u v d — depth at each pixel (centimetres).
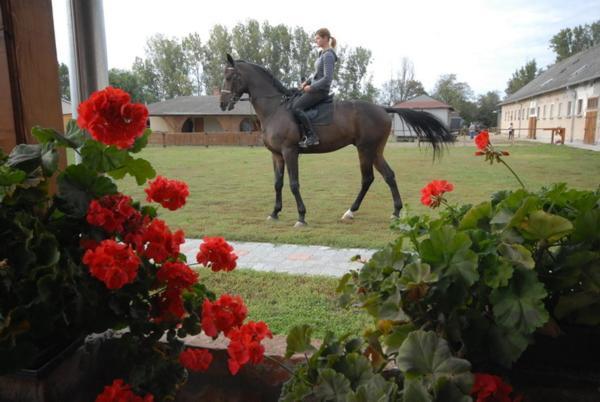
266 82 603
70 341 154
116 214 144
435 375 114
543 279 141
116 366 171
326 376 130
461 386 111
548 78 3759
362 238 505
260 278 345
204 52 5328
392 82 6475
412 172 1193
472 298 136
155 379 152
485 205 159
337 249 468
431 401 108
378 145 616
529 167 1277
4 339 121
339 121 598
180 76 5266
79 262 139
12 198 133
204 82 5444
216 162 1597
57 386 151
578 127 2781
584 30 6600
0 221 129
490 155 194
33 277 124
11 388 146
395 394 121
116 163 148
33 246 126
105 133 129
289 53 5075
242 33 5081
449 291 131
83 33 235
